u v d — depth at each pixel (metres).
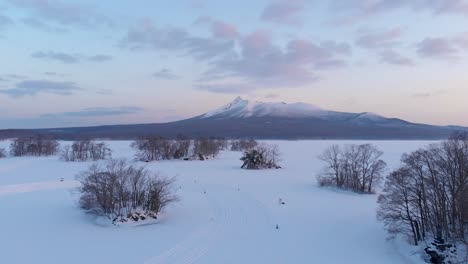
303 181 98.06
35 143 181.00
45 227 54.69
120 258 42.59
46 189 83.56
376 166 97.62
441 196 47.44
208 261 42.09
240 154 183.75
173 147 159.25
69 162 140.62
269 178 103.06
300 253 44.75
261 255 44.03
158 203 60.59
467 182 45.47
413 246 45.53
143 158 151.12
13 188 84.56
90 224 56.59
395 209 53.38
